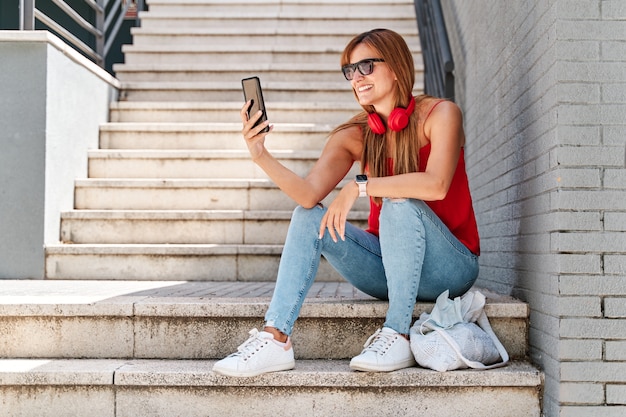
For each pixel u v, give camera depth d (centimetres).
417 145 225
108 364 223
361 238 231
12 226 346
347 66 227
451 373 208
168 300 242
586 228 202
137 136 430
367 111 235
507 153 272
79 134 395
